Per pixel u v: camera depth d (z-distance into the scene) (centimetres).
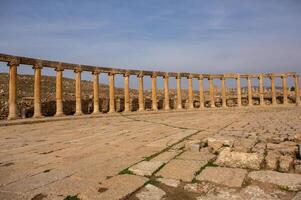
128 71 4116
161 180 738
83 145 1323
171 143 1309
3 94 3728
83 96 4281
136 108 4781
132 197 624
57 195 632
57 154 1106
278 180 709
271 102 5800
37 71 3012
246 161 856
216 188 670
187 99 5647
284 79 5331
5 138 1595
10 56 2748
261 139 1373
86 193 638
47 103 3575
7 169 870
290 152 999
